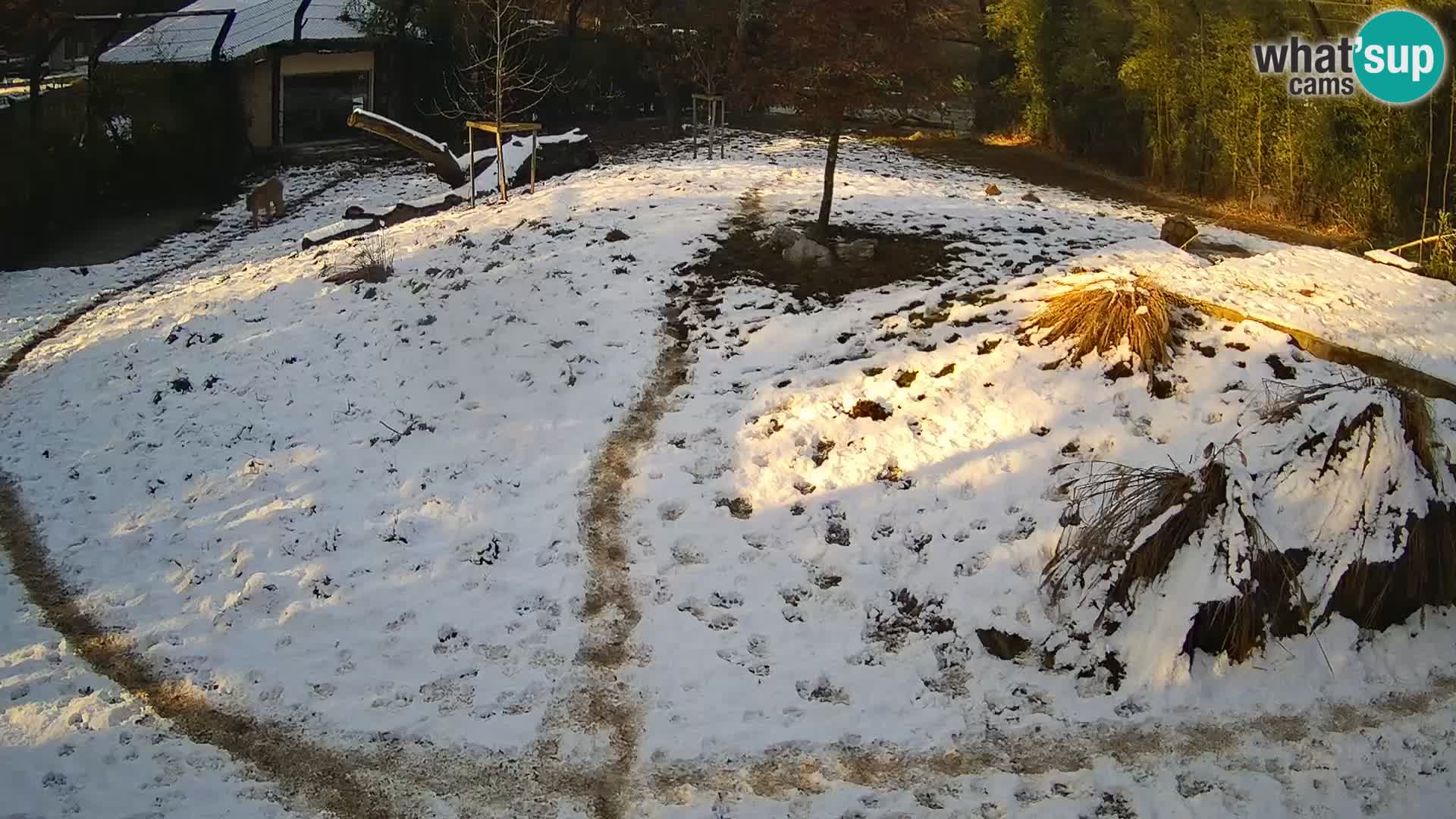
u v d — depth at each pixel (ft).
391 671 22.56
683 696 21.71
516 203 47.24
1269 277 35.50
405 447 30.01
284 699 21.89
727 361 32.17
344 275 40.52
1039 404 27.73
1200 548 22.31
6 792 19.36
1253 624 21.76
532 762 20.25
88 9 86.69
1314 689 21.49
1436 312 32.91
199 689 22.24
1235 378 27.14
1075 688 21.75
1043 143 75.31
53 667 22.86
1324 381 27.02
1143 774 19.77
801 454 27.81
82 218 60.90
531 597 24.38
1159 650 21.77
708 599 24.16
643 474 27.86
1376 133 50.14
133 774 19.98
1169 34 61.21
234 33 76.59
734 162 59.36
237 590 25.11
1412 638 22.59
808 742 20.63
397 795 19.57
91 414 33.63
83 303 45.52
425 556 25.79
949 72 40.01
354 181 68.74
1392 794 19.10
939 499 25.76
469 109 81.30
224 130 70.49
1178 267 36.24
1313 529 22.84
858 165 63.98
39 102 63.52
